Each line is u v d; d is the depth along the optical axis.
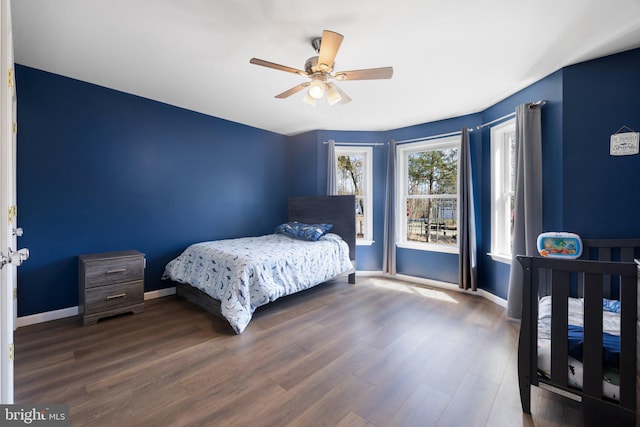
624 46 2.14
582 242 2.29
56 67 2.57
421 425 1.46
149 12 1.80
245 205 4.37
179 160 3.61
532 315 1.55
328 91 2.31
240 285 2.60
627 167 2.21
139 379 1.82
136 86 2.96
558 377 1.48
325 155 4.59
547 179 2.59
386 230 4.34
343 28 1.94
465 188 3.56
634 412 1.30
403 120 3.99
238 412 1.54
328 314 2.94
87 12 1.80
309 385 1.78
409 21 1.86
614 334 1.59
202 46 2.19
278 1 1.69
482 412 1.56
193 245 3.45
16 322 2.52
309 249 3.38
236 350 2.20
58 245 2.76
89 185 2.93
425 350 2.21
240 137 4.28
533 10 1.74
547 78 2.60
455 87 2.88
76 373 1.87
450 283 3.85
